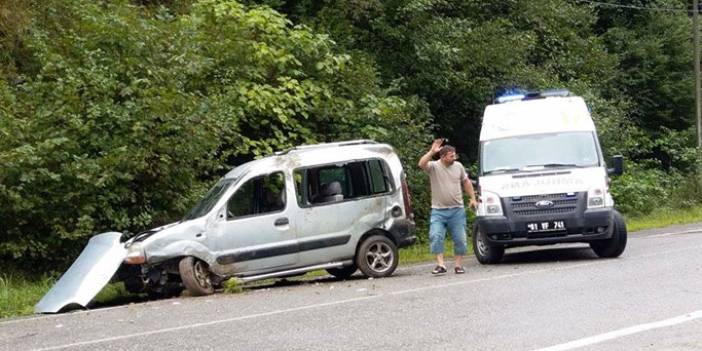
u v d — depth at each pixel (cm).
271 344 962
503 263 1805
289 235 1541
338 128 2311
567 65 3662
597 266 1576
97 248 1455
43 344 1033
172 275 1503
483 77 3028
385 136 2348
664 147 4300
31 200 1616
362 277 1670
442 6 3020
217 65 2083
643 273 1429
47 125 1675
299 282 1661
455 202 1595
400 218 1641
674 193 3975
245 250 1503
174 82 1841
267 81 2205
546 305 1149
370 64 2533
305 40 2264
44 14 1975
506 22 3153
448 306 1177
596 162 1764
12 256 1686
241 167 1606
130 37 1875
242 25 2172
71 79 1731
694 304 1111
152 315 1230
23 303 1422
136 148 1706
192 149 1773
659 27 4506
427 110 2791
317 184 1589
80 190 1661
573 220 1691
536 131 1828
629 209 3481
